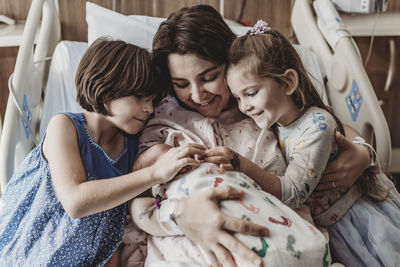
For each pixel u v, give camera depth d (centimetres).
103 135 111
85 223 103
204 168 97
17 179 116
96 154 109
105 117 108
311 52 169
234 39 109
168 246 98
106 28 157
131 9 184
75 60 156
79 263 106
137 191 95
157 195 100
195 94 108
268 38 105
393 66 206
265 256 83
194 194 93
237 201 91
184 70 105
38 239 106
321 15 167
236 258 85
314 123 109
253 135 121
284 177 107
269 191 105
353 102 147
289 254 84
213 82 108
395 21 192
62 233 103
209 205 88
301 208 111
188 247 95
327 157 108
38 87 153
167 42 104
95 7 160
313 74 163
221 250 86
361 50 209
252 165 106
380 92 219
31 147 143
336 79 157
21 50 135
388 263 107
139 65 102
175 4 188
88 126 110
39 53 156
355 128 148
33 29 139
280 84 106
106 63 101
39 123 159
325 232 112
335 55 157
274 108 106
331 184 112
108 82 100
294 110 112
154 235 104
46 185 106
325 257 88
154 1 185
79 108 149
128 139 118
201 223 88
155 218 99
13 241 109
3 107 194
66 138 103
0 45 164
